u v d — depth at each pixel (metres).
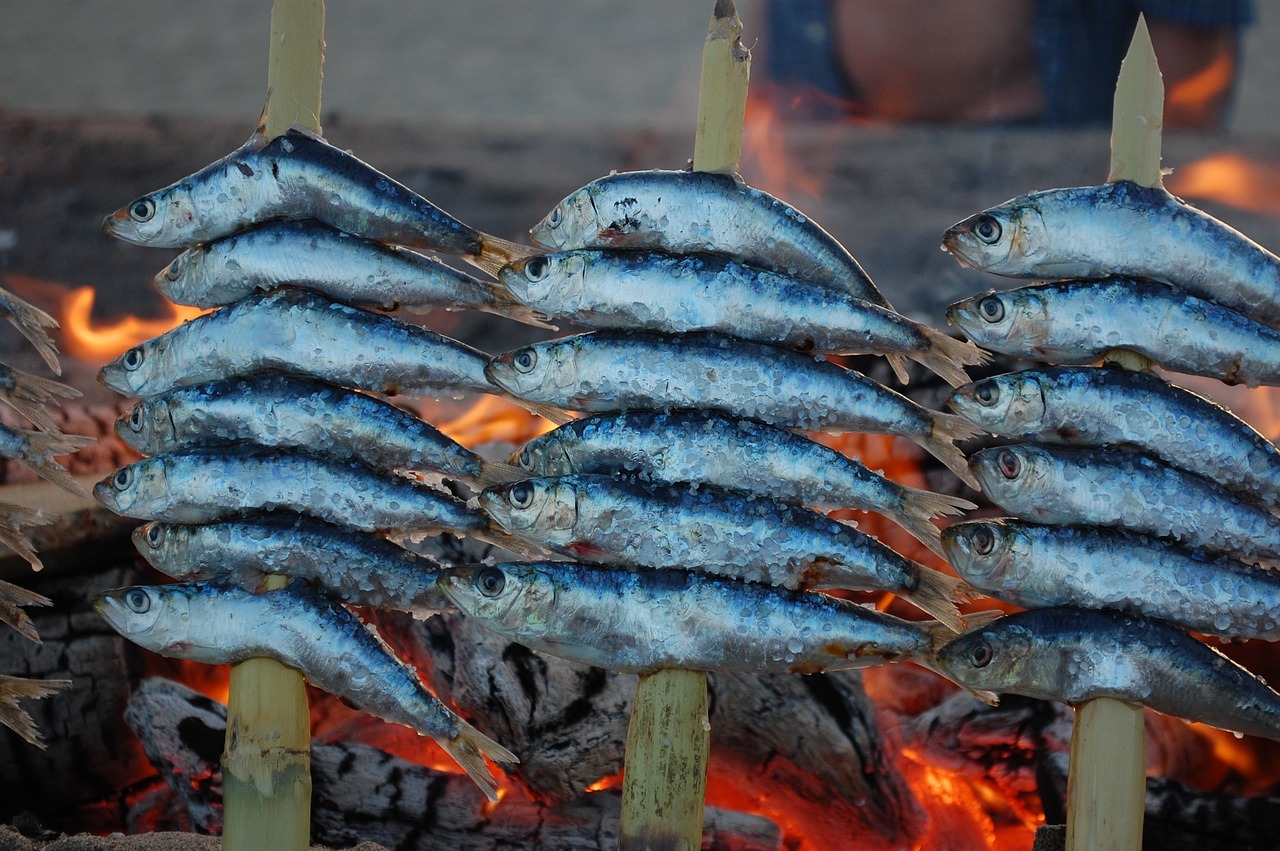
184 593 1.13
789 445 1.13
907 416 1.13
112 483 1.14
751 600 1.12
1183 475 1.12
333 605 1.13
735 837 1.23
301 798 1.14
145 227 1.14
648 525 1.12
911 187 2.39
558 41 6.09
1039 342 1.12
